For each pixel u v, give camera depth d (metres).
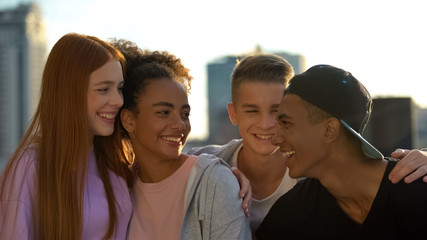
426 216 1.38
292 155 1.60
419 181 1.42
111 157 1.93
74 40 1.78
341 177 1.52
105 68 1.76
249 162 2.09
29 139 1.79
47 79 1.78
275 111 1.98
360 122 1.49
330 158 1.51
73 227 1.73
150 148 1.82
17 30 118.81
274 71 1.97
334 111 1.46
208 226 1.68
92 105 1.77
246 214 1.73
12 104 115.44
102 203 1.83
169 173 1.86
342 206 1.56
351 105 1.46
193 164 1.84
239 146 2.16
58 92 1.76
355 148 1.49
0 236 1.65
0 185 1.70
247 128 2.02
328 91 1.46
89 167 1.88
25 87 117.19
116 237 1.84
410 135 3.27
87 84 1.75
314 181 1.65
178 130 1.79
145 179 1.91
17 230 1.63
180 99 1.80
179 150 1.82
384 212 1.45
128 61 1.95
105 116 1.81
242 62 2.08
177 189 1.83
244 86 1.99
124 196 1.89
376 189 1.48
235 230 1.65
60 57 1.77
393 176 1.44
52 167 1.75
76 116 1.75
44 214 1.72
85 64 1.75
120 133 1.95
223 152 2.17
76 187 1.77
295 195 1.65
